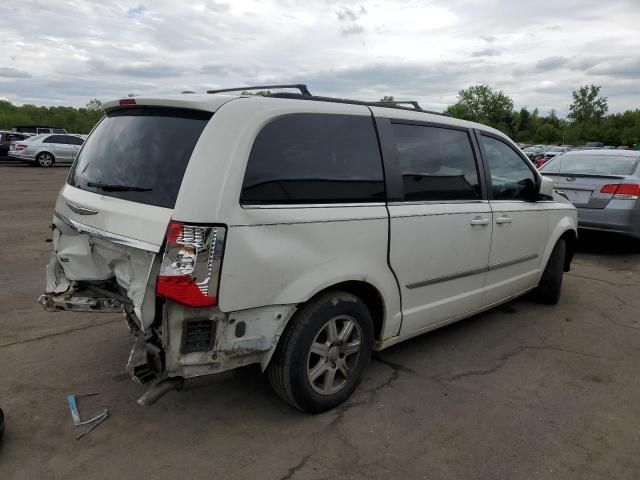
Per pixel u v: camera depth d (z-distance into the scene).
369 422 3.14
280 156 2.86
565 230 5.31
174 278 2.52
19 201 12.15
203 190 2.57
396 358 4.07
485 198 4.20
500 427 3.13
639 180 7.55
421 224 3.55
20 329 4.37
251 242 2.67
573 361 4.11
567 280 6.59
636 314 5.29
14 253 7.01
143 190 2.79
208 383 2.75
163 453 2.80
